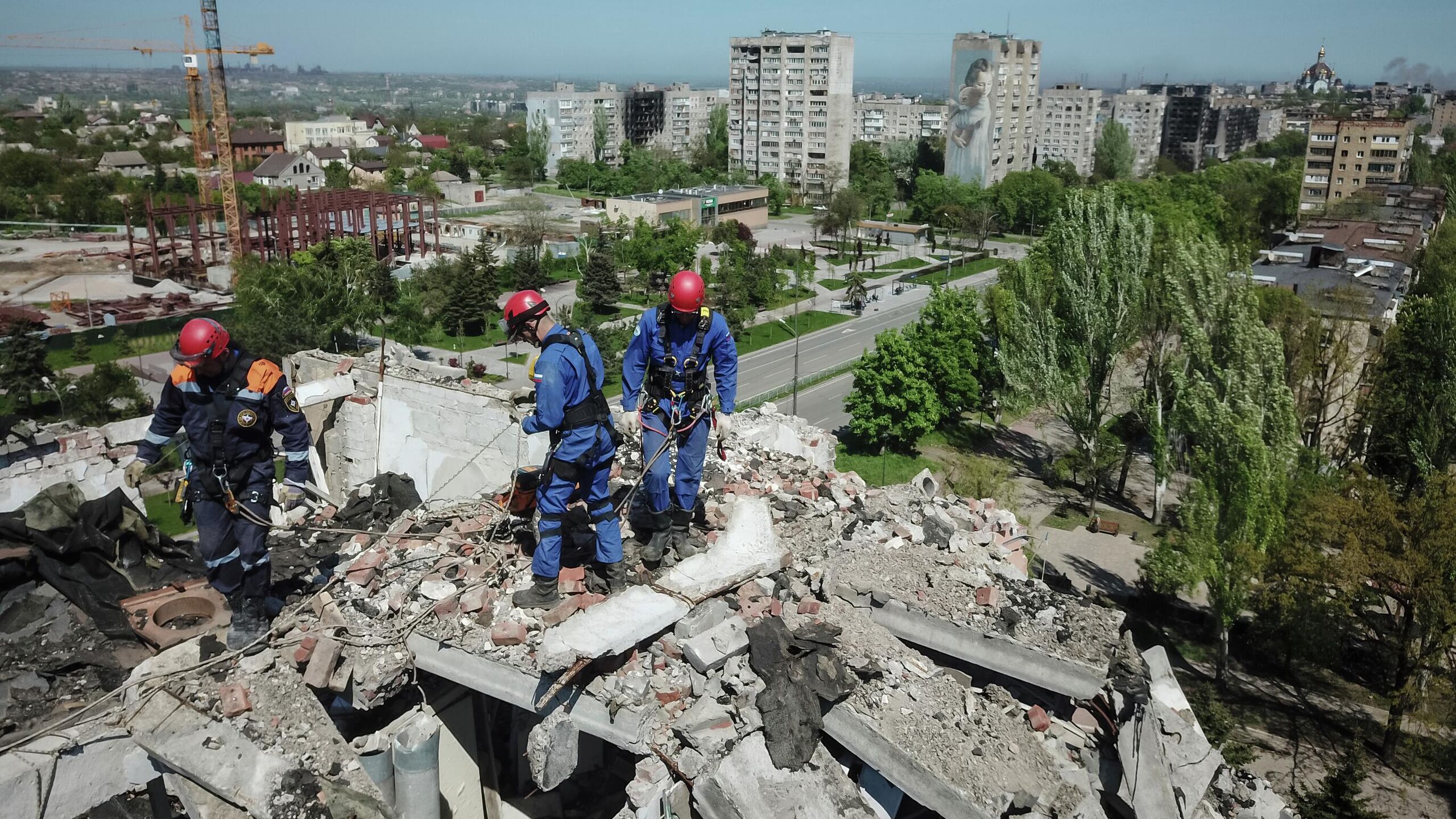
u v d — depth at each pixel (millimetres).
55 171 134375
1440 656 24141
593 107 176875
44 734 7090
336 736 6770
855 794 6699
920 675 7484
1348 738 25719
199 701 6793
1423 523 23875
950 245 114250
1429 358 32781
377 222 95250
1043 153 179125
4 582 8945
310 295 57281
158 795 7801
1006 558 9609
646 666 7113
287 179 135000
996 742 7070
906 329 52375
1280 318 37031
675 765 6562
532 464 12641
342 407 14391
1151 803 7051
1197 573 26891
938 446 51531
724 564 8203
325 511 11031
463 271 68688
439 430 13570
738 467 10766
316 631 7336
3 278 83188
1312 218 98125
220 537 7086
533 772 6930
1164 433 39969
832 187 136750
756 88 151250
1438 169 118188
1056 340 42031
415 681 7457
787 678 6957
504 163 167125
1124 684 7453
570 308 70562
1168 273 31547
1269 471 25547
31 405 47250
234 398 6996
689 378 8086
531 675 6922
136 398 48344
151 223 81625
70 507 9773
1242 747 20922
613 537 7777
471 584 7820
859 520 9641
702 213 116250
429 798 7312
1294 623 25859
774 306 83625
